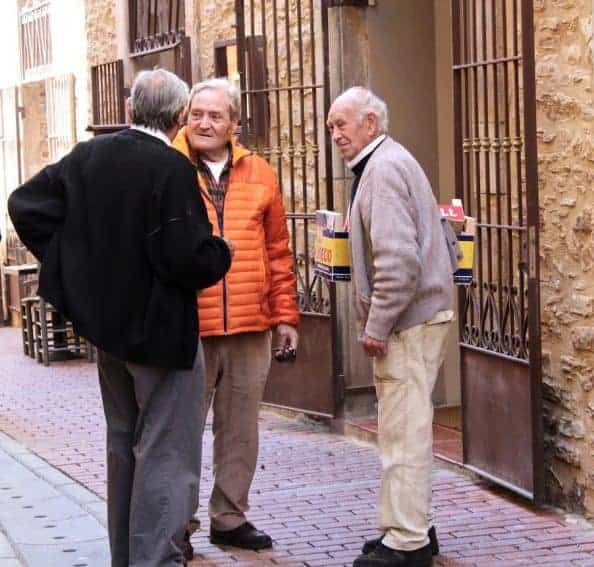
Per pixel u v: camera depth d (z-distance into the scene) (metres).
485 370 7.38
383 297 5.68
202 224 5.24
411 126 9.16
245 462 6.47
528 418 6.94
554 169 6.84
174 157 5.27
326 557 6.36
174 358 5.25
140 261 5.24
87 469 8.59
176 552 5.41
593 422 6.68
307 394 9.49
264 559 6.34
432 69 9.19
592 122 6.51
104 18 14.55
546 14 6.82
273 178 6.45
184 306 5.27
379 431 5.98
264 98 9.92
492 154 7.39
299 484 7.89
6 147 18.75
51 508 7.44
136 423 5.56
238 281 6.25
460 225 6.09
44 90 18.05
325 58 9.05
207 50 11.34
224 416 6.45
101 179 5.29
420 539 5.91
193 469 5.46
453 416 9.27
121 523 5.57
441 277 5.84
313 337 9.39
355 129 5.87
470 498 7.29
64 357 14.62
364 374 9.34
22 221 5.38
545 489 7.03
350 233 5.93
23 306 14.96
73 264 5.30
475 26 7.36
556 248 6.86
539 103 6.91
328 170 9.06
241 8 9.80
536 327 6.80
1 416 10.87
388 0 9.06
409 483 5.87
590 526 6.69
